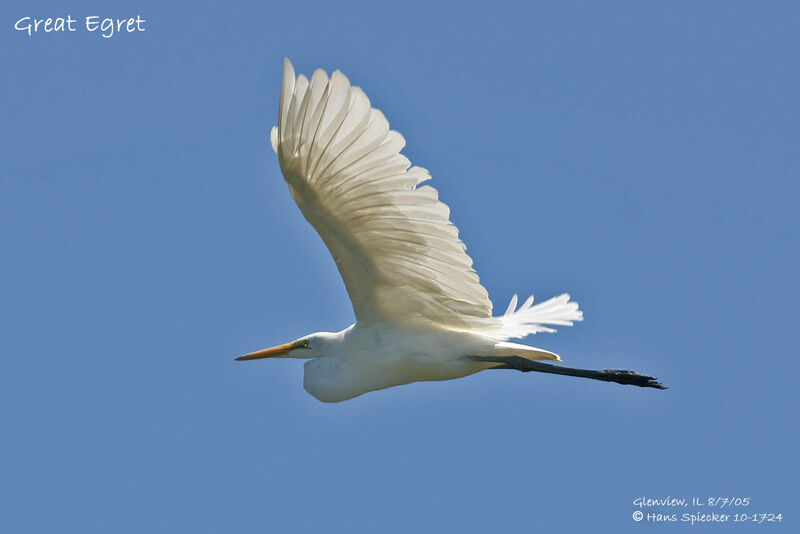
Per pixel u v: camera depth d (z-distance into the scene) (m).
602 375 13.05
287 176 10.51
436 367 12.96
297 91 9.88
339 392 13.55
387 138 10.34
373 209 10.95
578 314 14.95
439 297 12.30
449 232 11.09
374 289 12.35
